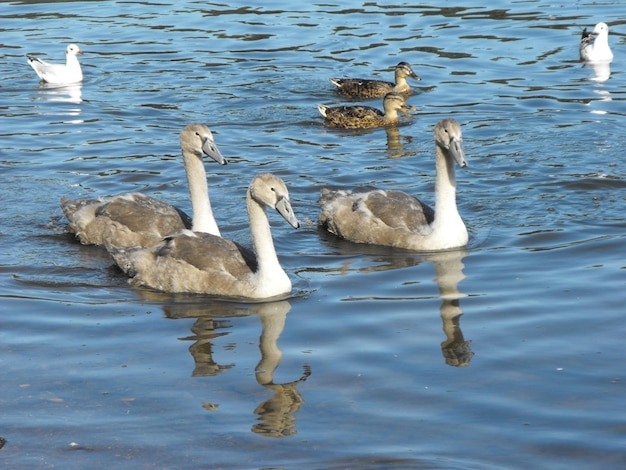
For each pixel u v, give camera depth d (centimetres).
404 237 1814
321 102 2820
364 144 2464
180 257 1623
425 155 2358
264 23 3538
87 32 3522
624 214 1908
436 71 3006
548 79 2903
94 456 1120
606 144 2339
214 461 1106
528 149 2330
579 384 1251
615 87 2811
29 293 1594
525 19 3491
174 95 2850
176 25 3562
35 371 1316
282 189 1555
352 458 1104
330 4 3750
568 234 1814
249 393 1251
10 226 1912
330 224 1908
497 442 1127
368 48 3238
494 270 1662
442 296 1556
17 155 2350
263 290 1570
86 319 1492
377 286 1612
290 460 1103
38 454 1124
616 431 1142
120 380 1290
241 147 2428
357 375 1294
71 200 1902
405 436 1145
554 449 1110
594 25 3412
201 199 1772
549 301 1514
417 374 1292
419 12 3606
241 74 3028
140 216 1798
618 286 1556
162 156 2339
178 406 1223
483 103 2719
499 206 1988
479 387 1253
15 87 2983
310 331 1437
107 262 1752
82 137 2494
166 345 1395
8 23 3684
